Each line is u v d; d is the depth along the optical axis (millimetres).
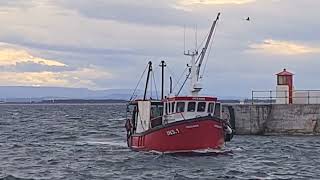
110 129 90938
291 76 65750
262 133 64938
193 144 43188
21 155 49750
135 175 36281
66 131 85625
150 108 47312
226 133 45750
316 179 34281
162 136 43938
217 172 37062
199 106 44625
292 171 37781
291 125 63812
